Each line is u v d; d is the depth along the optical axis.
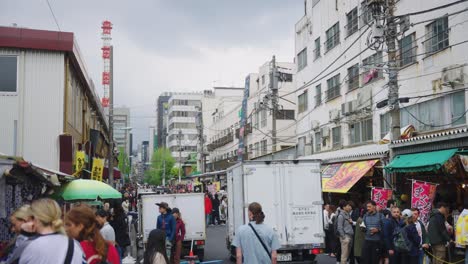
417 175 17.92
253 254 7.07
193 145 120.50
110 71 38.06
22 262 3.96
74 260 4.04
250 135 51.66
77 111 22.92
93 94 27.33
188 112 121.81
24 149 18.42
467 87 18.05
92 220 5.03
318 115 32.38
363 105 25.31
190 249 16.06
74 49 19.41
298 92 36.50
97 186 12.04
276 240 7.22
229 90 89.50
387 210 12.38
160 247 6.31
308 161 13.45
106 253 5.12
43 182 10.20
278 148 44.53
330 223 15.84
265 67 49.84
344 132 28.17
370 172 20.41
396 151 17.36
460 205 15.99
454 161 14.78
